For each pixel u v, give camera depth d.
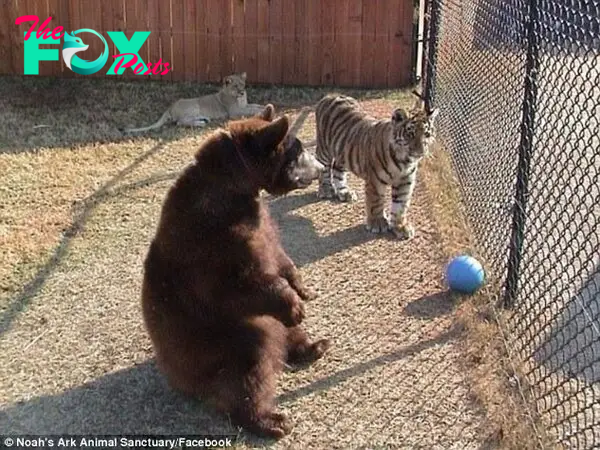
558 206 5.07
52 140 8.08
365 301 4.91
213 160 3.58
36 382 4.18
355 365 4.25
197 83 10.19
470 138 6.51
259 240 3.62
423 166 7.12
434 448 3.61
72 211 6.31
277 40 10.04
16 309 4.88
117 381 4.18
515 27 5.07
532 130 4.40
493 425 3.74
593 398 3.51
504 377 4.06
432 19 8.34
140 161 7.51
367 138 5.83
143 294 3.79
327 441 3.68
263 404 3.72
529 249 4.62
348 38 9.96
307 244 5.75
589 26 3.64
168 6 9.95
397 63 10.02
